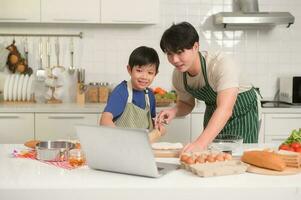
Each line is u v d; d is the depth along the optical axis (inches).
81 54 148.4
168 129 131.2
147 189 51.5
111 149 56.7
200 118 131.4
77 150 67.2
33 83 146.4
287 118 132.8
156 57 84.0
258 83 151.8
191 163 59.6
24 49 146.6
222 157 61.3
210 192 51.8
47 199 51.7
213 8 148.7
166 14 148.3
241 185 52.6
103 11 135.6
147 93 89.4
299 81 139.1
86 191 51.5
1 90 145.9
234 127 93.4
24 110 127.3
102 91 143.9
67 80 148.0
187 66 73.6
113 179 55.4
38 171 59.4
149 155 54.2
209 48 150.2
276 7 150.4
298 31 151.6
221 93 74.5
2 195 51.5
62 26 146.9
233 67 76.6
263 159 59.8
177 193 51.7
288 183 53.7
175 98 134.3
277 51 151.6
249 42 150.7
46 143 70.8
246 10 141.2
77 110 128.5
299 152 65.2
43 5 134.3
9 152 71.8
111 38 148.2
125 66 149.2
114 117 84.5
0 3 133.3
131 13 136.3
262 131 133.0
